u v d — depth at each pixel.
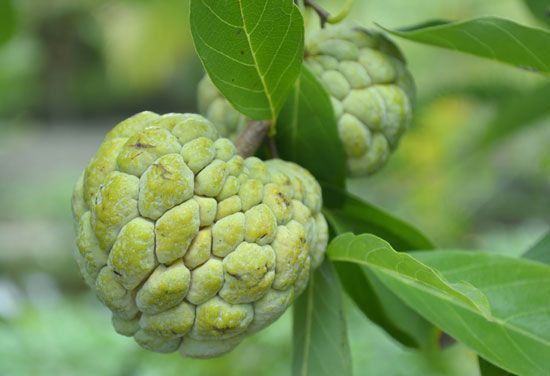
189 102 2.98
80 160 2.80
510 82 0.87
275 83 0.42
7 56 1.66
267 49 0.41
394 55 0.47
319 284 0.45
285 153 0.47
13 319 0.83
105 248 0.39
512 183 1.35
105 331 0.96
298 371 0.45
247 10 0.39
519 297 0.42
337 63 0.46
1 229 2.03
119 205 0.38
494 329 0.42
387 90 0.46
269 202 0.40
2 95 1.85
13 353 0.85
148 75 1.77
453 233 1.17
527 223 1.32
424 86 1.00
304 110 0.46
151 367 0.79
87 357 0.89
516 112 0.74
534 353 0.41
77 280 1.81
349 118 0.46
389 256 0.40
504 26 0.43
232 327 0.39
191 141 0.39
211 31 0.40
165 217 0.38
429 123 0.97
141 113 0.41
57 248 1.86
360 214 0.48
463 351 0.87
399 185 1.20
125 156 0.39
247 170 0.40
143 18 1.65
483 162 1.16
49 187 2.21
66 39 3.13
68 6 2.88
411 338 0.49
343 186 0.47
